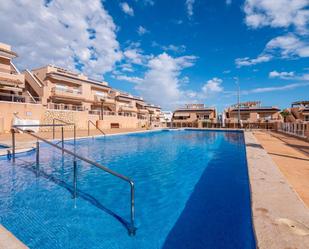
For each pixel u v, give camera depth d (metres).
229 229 3.73
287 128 23.30
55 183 6.28
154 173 7.83
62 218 4.15
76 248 3.19
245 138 16.19
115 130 27.72
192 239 3.44
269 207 3.15
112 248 3.20
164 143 17.31
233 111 47.84
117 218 4.16
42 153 10.63
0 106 17.19
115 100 38.84
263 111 44.69
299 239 2.31
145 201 5.08
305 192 4.02
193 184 6.45
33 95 27.02
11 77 20.41
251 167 5.90
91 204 4.84
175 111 54.81
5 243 2.24
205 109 51.66
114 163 9.59
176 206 4.76
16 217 4.16
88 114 27.12
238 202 4.98
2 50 20.59
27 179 6.60
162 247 3.22
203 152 12.76
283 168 6.03
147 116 50.62
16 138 13.96
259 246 2.19
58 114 22.72
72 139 15.91
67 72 31.06
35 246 3.23
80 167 8.41
